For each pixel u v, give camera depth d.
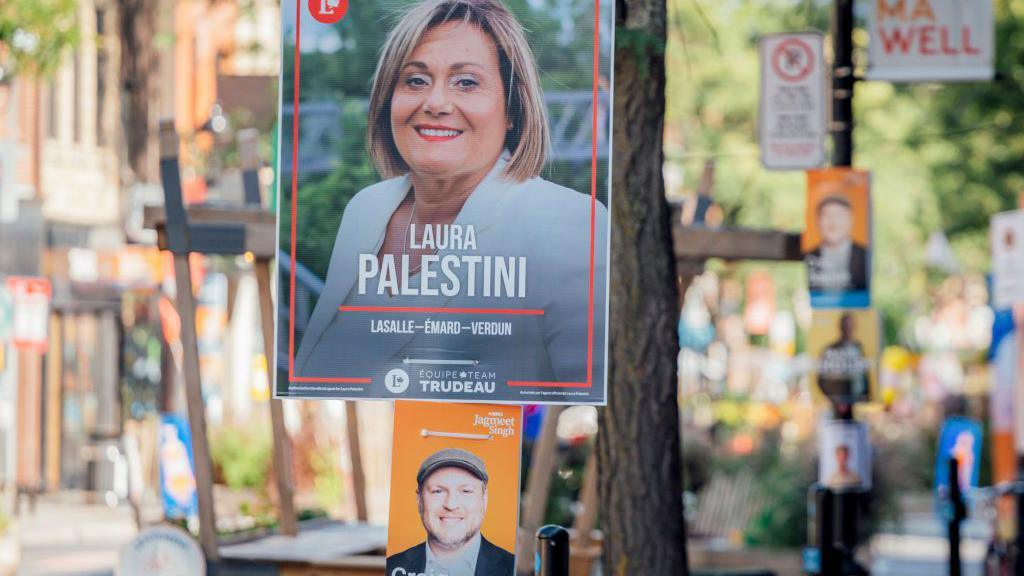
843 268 11.78
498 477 7.34
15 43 15.13
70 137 29.67
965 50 12.29
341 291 7.45
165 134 9.74
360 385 7.42
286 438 11.45
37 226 23.39
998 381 21.16
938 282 39.00
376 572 9.85
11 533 17.73
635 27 8.48
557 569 7.11
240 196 12.21
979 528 27.55
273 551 10.31
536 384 7.33
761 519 18.12
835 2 12.48
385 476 18.58
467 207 7.41
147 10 20.86
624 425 8.66
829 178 11.85
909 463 20.98
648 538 8.63
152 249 21.20
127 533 22.86
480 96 7.45
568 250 7.36
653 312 8.68
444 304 7.39
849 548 12.03
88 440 24.80
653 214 8.69
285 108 7.53
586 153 7.39
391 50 7.52
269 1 21.31
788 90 12.09
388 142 7.48
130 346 24.59
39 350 19.30
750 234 11.88
